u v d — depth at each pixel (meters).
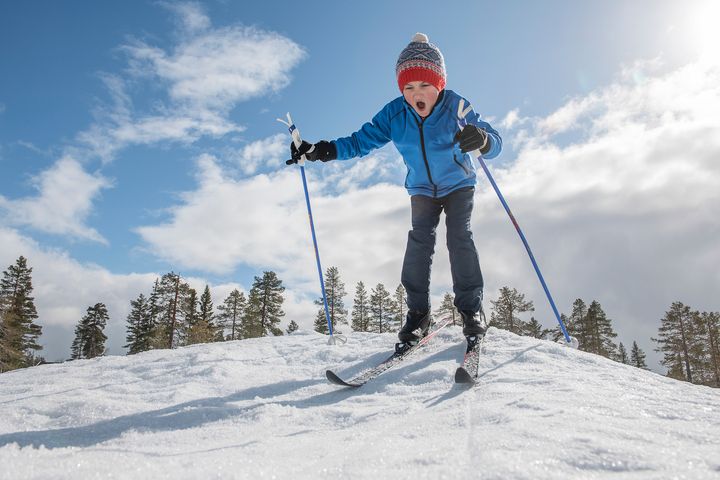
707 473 0.83
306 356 3.37
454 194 3.14
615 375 2.15
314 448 1.24
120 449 1.38
